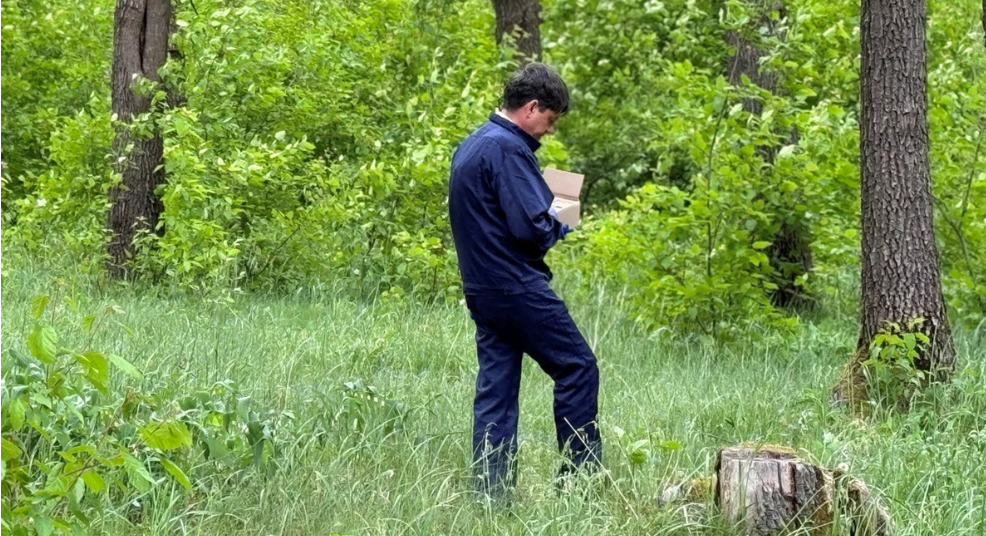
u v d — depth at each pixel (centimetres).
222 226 1252
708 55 1962
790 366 1010
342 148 1426
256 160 1225
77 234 1270
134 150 1254
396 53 1514
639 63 2273
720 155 1138
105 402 634
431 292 1255
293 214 1281
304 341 943
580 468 616
